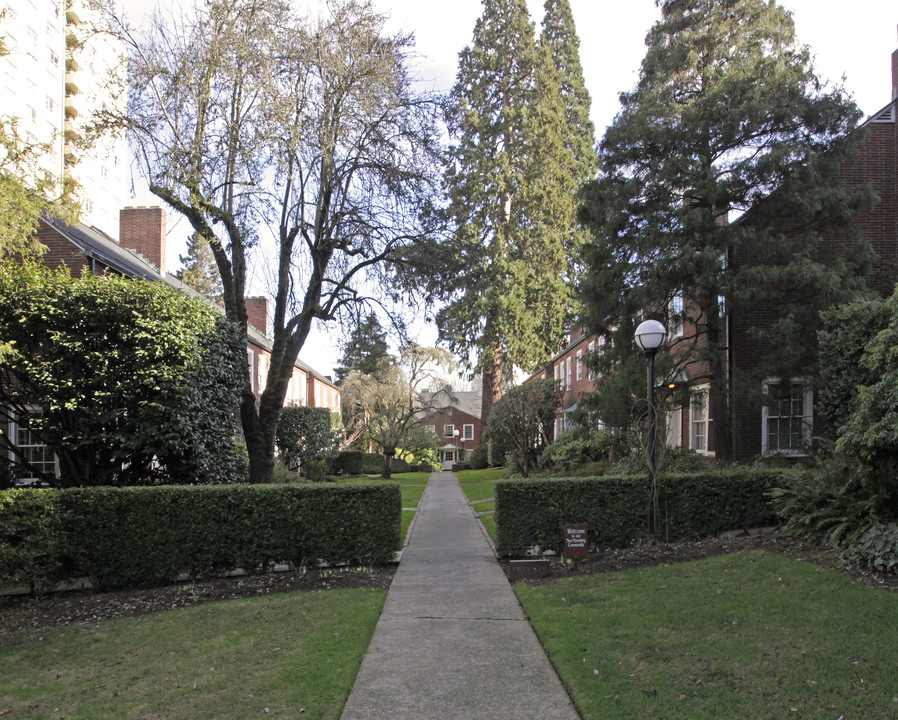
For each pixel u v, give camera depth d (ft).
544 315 94.17
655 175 46.16
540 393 74.13
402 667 17.19
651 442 31.68
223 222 45.68
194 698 15.46
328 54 41.52
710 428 57.21
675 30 50.88
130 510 29.55
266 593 26.86
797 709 13.34
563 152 93.91
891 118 53.06
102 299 34.94
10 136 35.83
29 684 17.28
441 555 33.76
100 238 67.05
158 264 80.38
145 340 35.42
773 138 45.65
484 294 90.02
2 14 46.03
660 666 16.14
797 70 46.55
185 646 19.71
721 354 46.55
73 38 43.78
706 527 32.12
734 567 24.95
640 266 46.88
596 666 16.51
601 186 48.08
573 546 28.60
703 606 20.58
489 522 46.57
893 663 14.94
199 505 30.01
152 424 35.22
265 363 92.22
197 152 40.14
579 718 13.94
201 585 29.17
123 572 29.25
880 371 26.32
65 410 34.99
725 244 44.70
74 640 21.39
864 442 24.77
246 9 41.34
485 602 23.81
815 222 45.60
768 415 52.65
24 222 34.53
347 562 31.01
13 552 27.37
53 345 34.83
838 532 25.04
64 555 28.81
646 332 30.94
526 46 96.02
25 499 28.19
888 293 50.52
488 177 92.02
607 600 22.48
